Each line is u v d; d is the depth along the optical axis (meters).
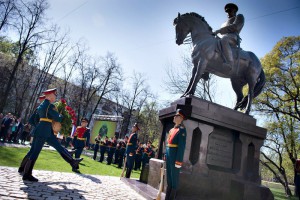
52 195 4.13
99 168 11.23
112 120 26.52
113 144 17.22
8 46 32.88
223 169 6.82
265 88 22.83
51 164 8.53
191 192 5.95
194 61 7.50
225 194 6.53
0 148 10.12
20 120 18.41
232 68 7.88
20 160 8.05
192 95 6.87
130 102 44.84
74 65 34.72
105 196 4.86
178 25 7.91
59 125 6.57
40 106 5.54
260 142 7.64
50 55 30.33
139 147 18.11
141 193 5.78
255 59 8.46
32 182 4.96
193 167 6.26
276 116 24.17
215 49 7.47
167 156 4.74
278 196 19.91
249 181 7.02
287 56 22.06
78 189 5.05
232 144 7.23
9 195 3.69
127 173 8.62
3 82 29.72
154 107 50.34
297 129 23.34
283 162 29.39
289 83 22.25
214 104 6.95
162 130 7.46
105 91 38.44
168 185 4.62
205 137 6.62
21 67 30.66
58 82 37.16
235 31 8.05
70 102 37.91
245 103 8.60
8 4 23.56
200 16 7.88
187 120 6.42
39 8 25.31
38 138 5.27
